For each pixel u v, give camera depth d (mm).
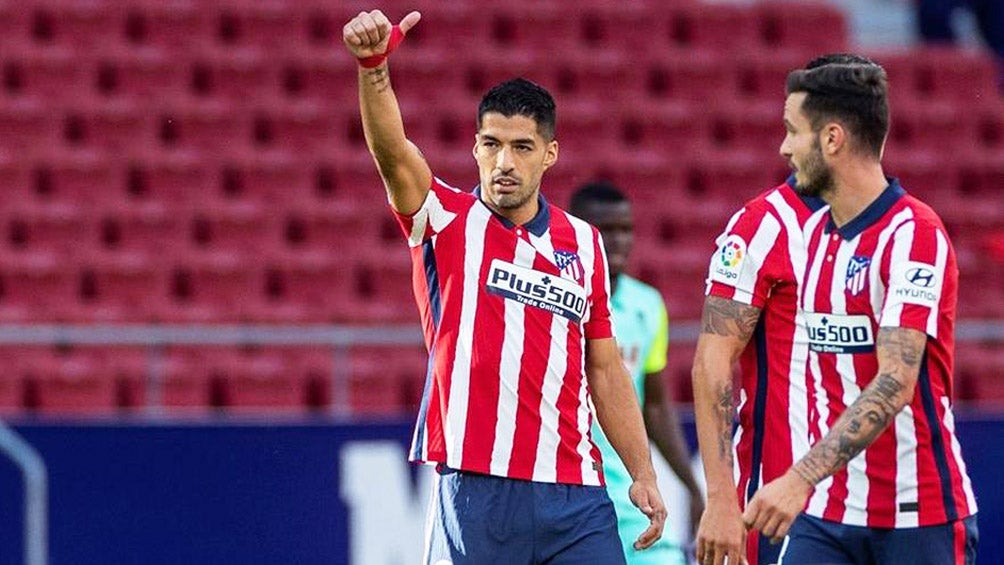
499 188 17969
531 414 18125
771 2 53531
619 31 52406
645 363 25297
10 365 38438
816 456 16594
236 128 47500
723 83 51219
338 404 35344
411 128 48125
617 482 24031
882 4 61719
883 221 17531
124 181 45188
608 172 47344
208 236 43562
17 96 47750
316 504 31281
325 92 49375
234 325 40250
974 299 45312
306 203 45188
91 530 31062
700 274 43875
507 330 18062
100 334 33719
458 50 51125
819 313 17672
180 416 37781
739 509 17531
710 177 48125
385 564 31281
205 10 50625
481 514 18078
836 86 17500
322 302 41844
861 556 17906
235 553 31156
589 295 18547
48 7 50000
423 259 18312
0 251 42562
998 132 51906
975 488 31922
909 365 16969
